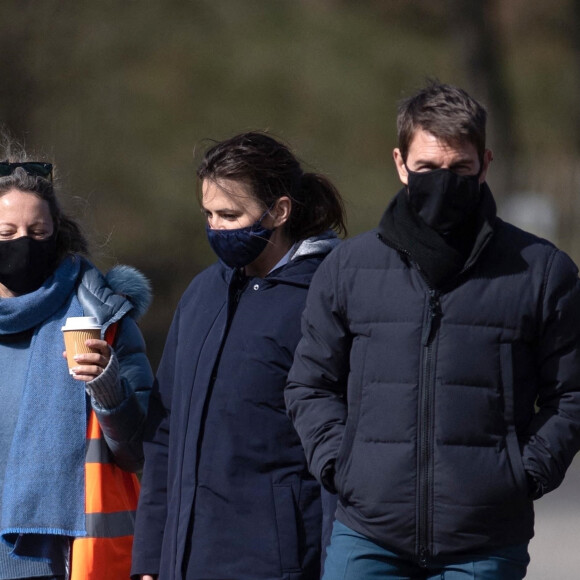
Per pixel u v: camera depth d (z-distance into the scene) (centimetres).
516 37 9344
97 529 1471
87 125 7875
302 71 9300
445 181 1218
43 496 1460
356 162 8781
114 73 8100
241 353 1370
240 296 1412
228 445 1354
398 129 1281
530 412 1262
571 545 2806
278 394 1361
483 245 1230
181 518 1366
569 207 6544
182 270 7794
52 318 1520
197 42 8962
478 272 1245
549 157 7806
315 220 1448
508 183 6738
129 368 1536
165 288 7556
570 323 1245
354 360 1280
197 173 1422
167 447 1452
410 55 9525
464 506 1216
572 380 1248
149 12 8475
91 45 7769
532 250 1256
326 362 1305
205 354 1390
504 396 1232
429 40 9756
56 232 1541
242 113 8788
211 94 8881
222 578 1337
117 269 1586
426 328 1237
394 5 9894
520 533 1250
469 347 1230
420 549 1234
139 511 1448
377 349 1258
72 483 1474
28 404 1484
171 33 8719
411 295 1252
